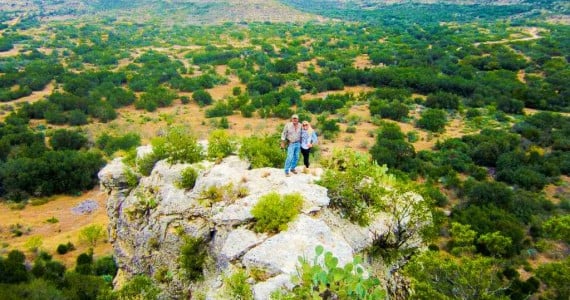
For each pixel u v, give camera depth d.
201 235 16.59
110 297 19.16
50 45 159.00
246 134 69.12
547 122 69.38
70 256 37.75
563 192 49.31
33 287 26.06
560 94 86.25
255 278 11.95
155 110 88.19
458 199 47.06
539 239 38.19
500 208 42.81
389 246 15.91
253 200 15.09
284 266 11.77
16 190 52.28
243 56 145.00
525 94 85.12
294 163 16.98
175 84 103.44
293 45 163.12
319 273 10.51
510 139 61.78
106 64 130.12
